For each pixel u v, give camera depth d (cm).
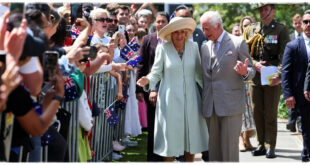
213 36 811
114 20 1105
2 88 440
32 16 563
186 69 834
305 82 860
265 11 1074
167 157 851
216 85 810
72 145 716
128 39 1189
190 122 830
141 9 1491
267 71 1022
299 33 1531
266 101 1081
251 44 1095
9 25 494
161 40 918
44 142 598
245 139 1178
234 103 806
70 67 616
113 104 930
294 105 903
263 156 1099
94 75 855
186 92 830
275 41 1065
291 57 899
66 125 659
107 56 755
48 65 530
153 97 868
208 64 823
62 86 538
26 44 478
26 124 494
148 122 902
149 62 924
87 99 769
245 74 787
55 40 686
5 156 486
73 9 823
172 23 809
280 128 1520
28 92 495
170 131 822
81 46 645
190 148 830
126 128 1201
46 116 515
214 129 833
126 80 1095
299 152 1142
